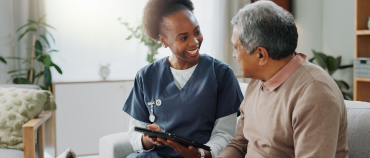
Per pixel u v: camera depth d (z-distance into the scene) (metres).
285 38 1.07
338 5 3.83
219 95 1.56
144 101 1.62
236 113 1.57
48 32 3.38
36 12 3.51
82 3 3.67
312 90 1.01
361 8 3.21
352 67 3.69
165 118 1.53
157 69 1.61
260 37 1.07
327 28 3.99
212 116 1.54
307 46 4.12
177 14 1.45
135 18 3.83
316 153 0.98
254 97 1.25
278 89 1.12
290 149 1.10
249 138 1.24
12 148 2.21
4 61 3.24
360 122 1.32
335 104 0.99
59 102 3.33
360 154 1.30
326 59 3.65
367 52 3.29
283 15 1.08
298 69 1.09
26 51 3.47
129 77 3.87
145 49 3.89
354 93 3.30
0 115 2.25
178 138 1.25
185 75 1.55
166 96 1.54
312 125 0.99
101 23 3.74
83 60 3.71
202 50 4.14
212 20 4.11
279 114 1.10
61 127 3.35
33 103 2.29
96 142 3.45
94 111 3.43
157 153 1.53
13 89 2.37
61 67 3.65
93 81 3.41
